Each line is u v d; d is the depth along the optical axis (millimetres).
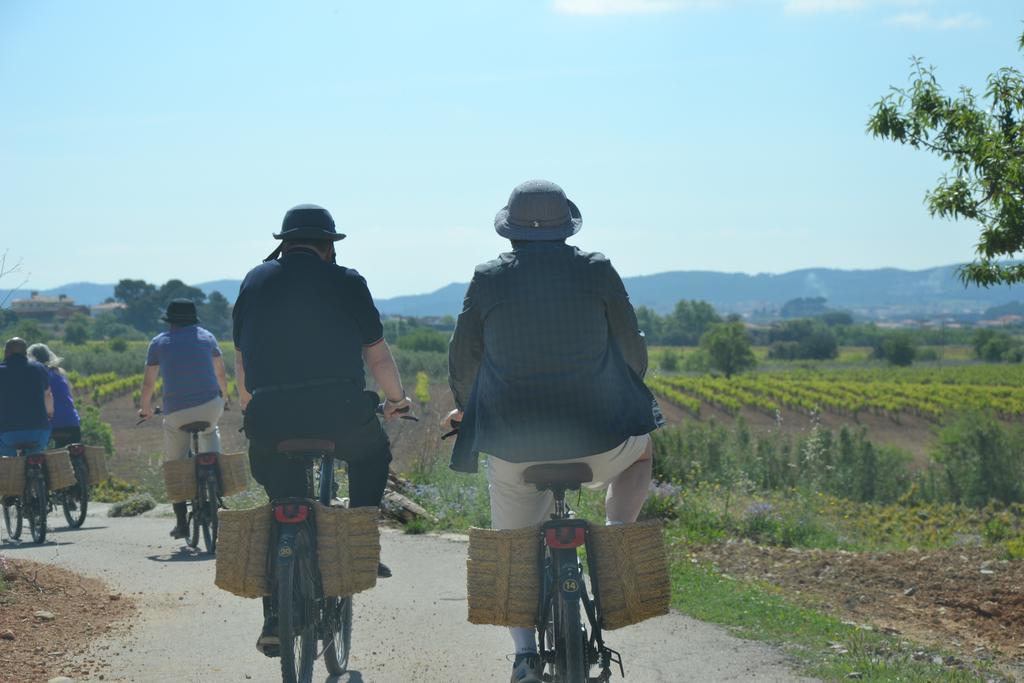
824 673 6219
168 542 11812
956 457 31453
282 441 4820
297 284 4992
